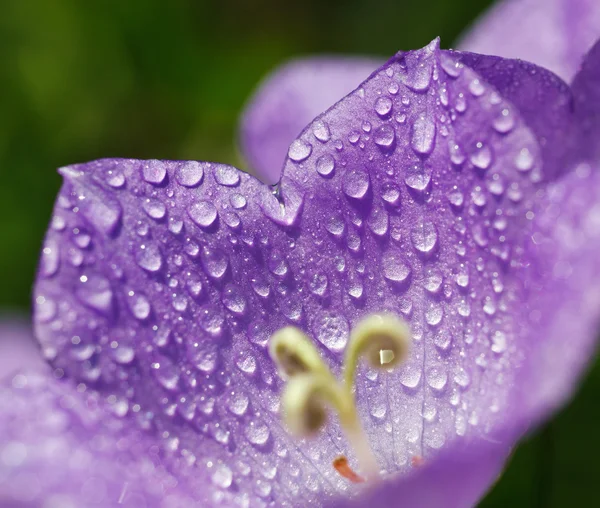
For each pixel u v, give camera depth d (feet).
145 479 0.42
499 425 0.39
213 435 0.44
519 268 0.43
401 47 0.73
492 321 0.43
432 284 0.44
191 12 0.74
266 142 0.55
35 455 0.42
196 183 0.44
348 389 0.43
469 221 0.44
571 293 0.39
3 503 0.41
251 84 0.74
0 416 0.42
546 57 0.51
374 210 0.44
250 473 0.44
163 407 0.44
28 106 0.71
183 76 0.74
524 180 0.44
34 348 0.55
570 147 0.44
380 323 0.43
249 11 0.76
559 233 0.41
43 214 0.69
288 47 0.75
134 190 0.44
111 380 0.43
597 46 0.44
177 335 0.44
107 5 0.73
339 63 0.55
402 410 0.44
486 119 0.44
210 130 0.74
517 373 0.40
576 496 0.56
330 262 0.45
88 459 0.42
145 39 0.73
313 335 0.45
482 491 0.39
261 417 0.44
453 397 0.44
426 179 0.44
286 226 0.45
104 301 0.44
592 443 0.56
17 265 0.67
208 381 0.44
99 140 0.73
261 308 0.44
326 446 0.44
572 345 0.38
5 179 0.69
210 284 0.44
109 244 0.44
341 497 0.43
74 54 0.73
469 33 0.52
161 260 0.44
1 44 0.71
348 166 0.44
